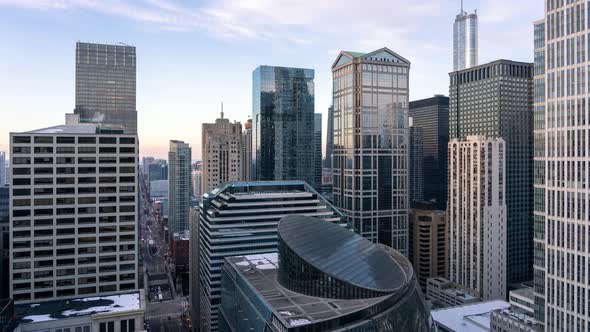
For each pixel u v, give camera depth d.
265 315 150.00
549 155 185.50
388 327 143.25
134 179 193.75
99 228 190.00
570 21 177.00
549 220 184.62
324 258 168.00
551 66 185.38
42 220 184.12
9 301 137.38
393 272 170.12
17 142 181.62
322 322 132.12
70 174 187.12
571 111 175.50
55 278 185.00
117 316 146.88
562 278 178.50
